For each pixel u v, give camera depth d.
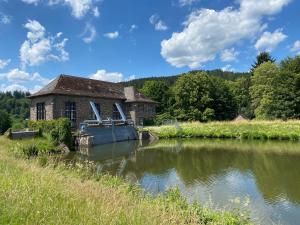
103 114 42.41
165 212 6.47
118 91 47.56
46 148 23.59
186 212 7.39
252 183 14.52
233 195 12.55
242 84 80.38
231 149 27.28
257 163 19.84
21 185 6.19
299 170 17.30
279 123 40.62
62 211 5.05
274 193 12.75
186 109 64.94
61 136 27.55
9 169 8.54
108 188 8.38
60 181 7.77
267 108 56.31
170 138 40.28
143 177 16.25
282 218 9.98
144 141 37.28
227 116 69.50
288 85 54.66
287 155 22.88
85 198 6.22
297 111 54.44
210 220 7.67
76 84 39.62
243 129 39.38
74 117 37.50
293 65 56.28
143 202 7.45
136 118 47.09
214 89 67.81
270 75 58.28
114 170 18.38
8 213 4.64
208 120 63.25
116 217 5.04
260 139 35.91
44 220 4.61
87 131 32.75
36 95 36.53
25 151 19.70
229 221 7.79
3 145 20.00
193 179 15.61
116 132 37.56
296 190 13.16
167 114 58.03
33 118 37.84
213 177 15.99
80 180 9.82
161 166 19.62
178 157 23.36
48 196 5.82
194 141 35.44
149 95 71.50
